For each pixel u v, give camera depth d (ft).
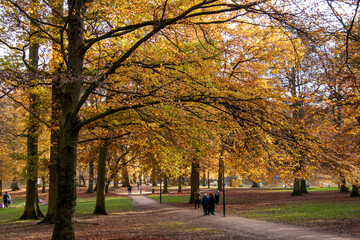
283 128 25.52
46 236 38.45
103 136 45.75
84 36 31.17
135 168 144.56
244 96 24.53
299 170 26.99
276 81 40.75
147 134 37.83
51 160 53.36
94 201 108.99
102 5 29.01
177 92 25.62
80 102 26.63
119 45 34.06
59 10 38.22
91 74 28.07
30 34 31.12
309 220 49.44
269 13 24.07
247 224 49.88
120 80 29.48
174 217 63.00
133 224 52.44
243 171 30.68
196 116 28.71
